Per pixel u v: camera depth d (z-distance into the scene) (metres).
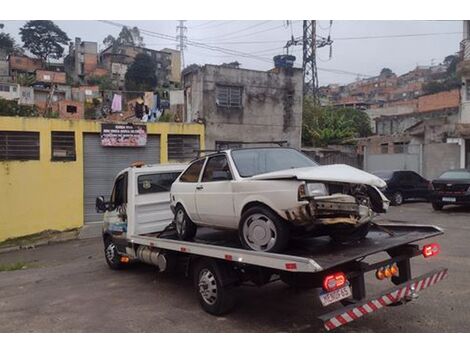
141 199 8.13
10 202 14.45
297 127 22.34
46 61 68.75
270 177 5.19
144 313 6.07
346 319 4.52
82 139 15.73
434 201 16.45
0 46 67.94
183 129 17.78
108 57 69.12
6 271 10.45
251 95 21.08
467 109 22.11
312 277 4.96
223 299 5.70
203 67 19.88
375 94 87.31
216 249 5.57
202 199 6.22
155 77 60.44
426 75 89.06
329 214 4.95
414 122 37.53
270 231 5.17
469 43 22.42
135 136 16.66
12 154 14.53
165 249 6.94
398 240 5.58
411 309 5.81
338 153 26.22
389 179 18.56
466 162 22.34
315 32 35.94
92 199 16.02
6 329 5.64
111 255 9.12
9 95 37.16
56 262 11.68
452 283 6.93
